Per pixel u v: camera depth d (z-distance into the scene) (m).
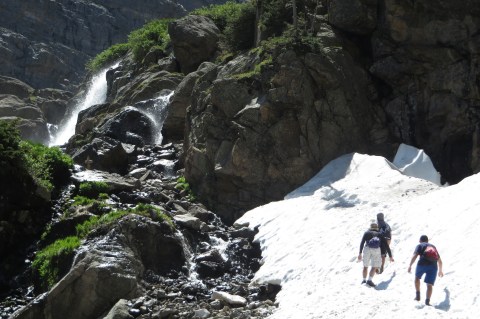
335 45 29.14
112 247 19.59
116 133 34.62
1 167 22.55
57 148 26.77
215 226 23.88
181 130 34.38
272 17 31.33
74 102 60.25
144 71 45.69
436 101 27.34
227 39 37.19
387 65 28.56
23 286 20.69
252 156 26.09
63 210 23.77
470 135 26.39
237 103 27.47
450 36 26.83
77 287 18.42
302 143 26.06
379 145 27.64
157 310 17.62
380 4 28.98
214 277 20.38
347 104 27.00
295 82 26.31
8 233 22.08
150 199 24.70
